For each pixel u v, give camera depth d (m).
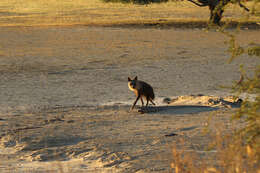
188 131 37.59
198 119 45.03
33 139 37.88
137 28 188.00
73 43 139.00
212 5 194.88
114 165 28.16
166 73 88.69
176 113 51.03
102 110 55.25
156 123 44.28
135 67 95.62
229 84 76.12
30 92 69.88
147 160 28.00
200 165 21.19
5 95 67.38
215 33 164.00
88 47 129.12
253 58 105.94
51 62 102.44
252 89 18.16
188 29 183.00
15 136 39.03
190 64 99.69
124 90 72.31
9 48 127.19
